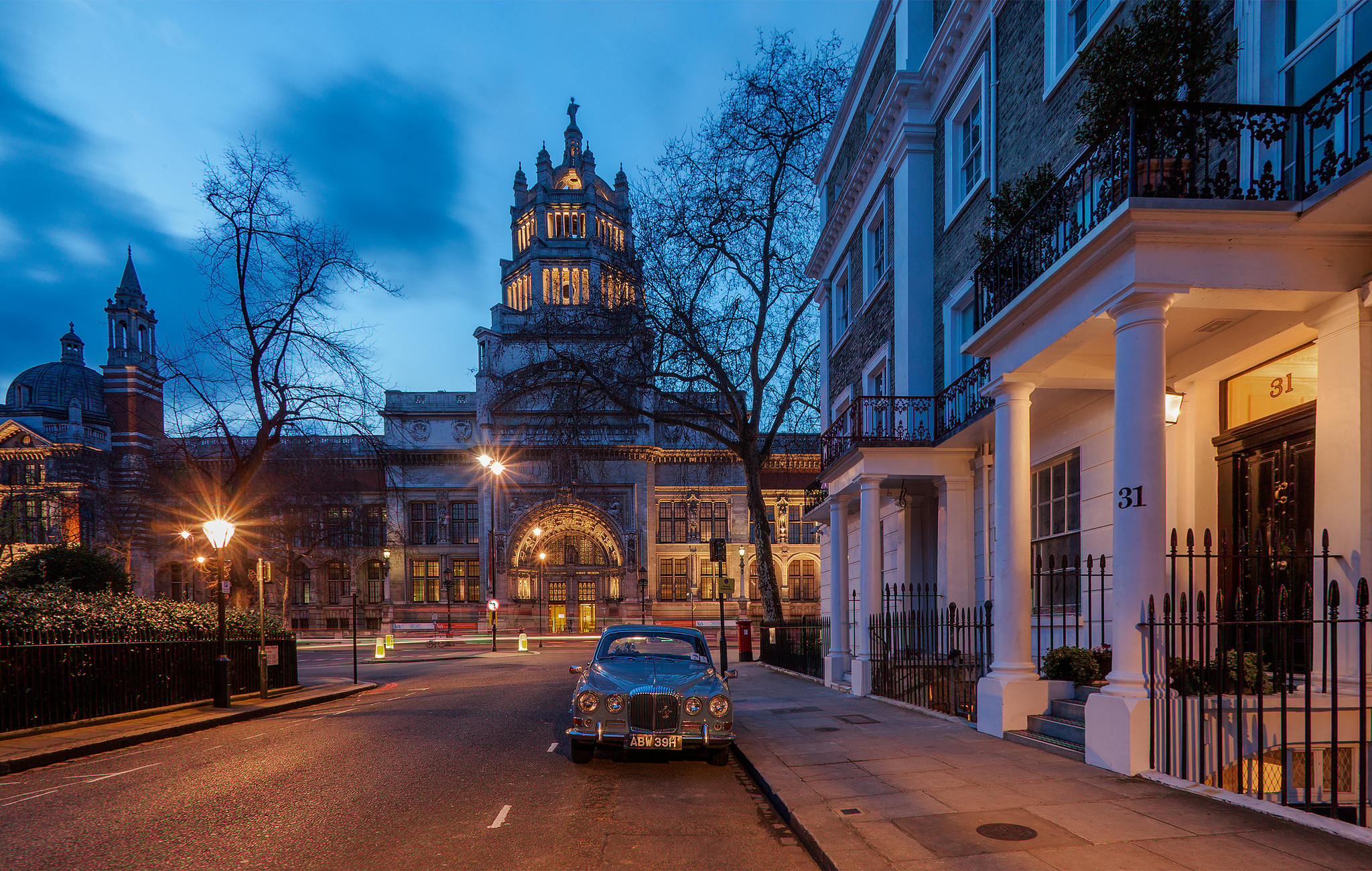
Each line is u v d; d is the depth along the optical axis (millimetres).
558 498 60125
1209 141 7590
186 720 12125
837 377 23562
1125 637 7051
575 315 25531
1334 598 5730
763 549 25500
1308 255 6914
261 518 31000
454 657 31594
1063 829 5391
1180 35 7133
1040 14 11844
